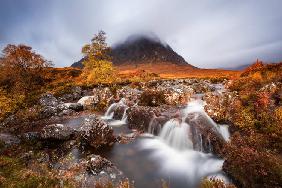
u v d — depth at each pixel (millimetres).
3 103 21375
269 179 7742
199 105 17625
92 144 12688
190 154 12055
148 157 11844
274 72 21031
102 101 24219
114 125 17453
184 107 17156
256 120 12398
